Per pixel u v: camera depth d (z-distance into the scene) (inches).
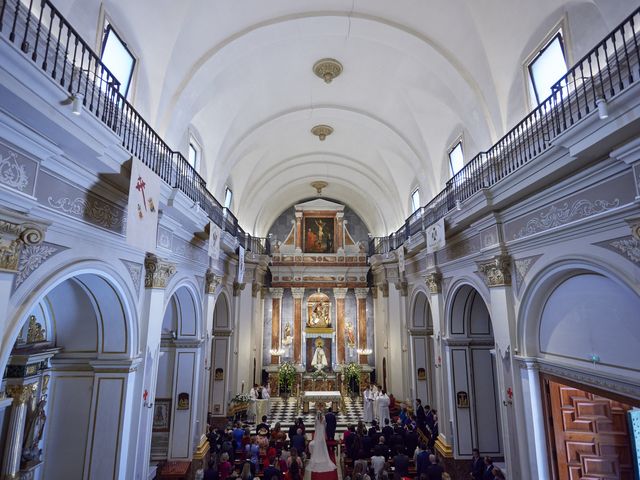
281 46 384.5
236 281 581.3
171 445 382.0
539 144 263.9
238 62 379.2
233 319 570.9
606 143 174.2
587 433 249.4
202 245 401.7
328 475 351.3
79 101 150.7
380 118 501.0
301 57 408.5
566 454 249.1
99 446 238.5
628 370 192.4
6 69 120.6
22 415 215.8
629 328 192.1
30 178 155.4
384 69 417.1
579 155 187.9
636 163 169.0
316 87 464.1
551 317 254.1
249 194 636.7
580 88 220.8
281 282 755.4
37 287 165.0
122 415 242.2
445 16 316.8
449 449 396.2
